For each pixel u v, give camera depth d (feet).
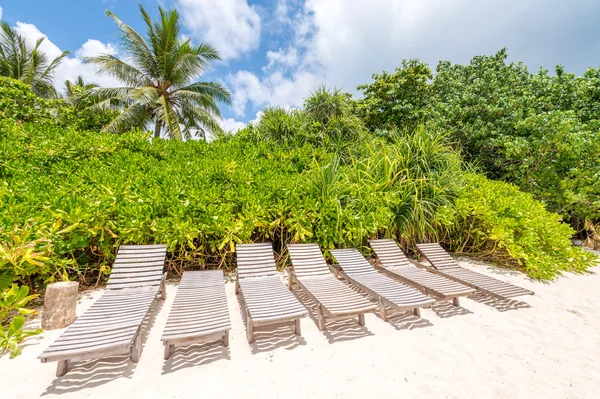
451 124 35.83
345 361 8.74
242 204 15.69
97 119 43.62
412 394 7.46
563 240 19.20
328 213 16.42
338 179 19.29
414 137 22.39
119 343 7.38
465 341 10.11
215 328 8.44
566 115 28.55
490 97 35.53
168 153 23.50
